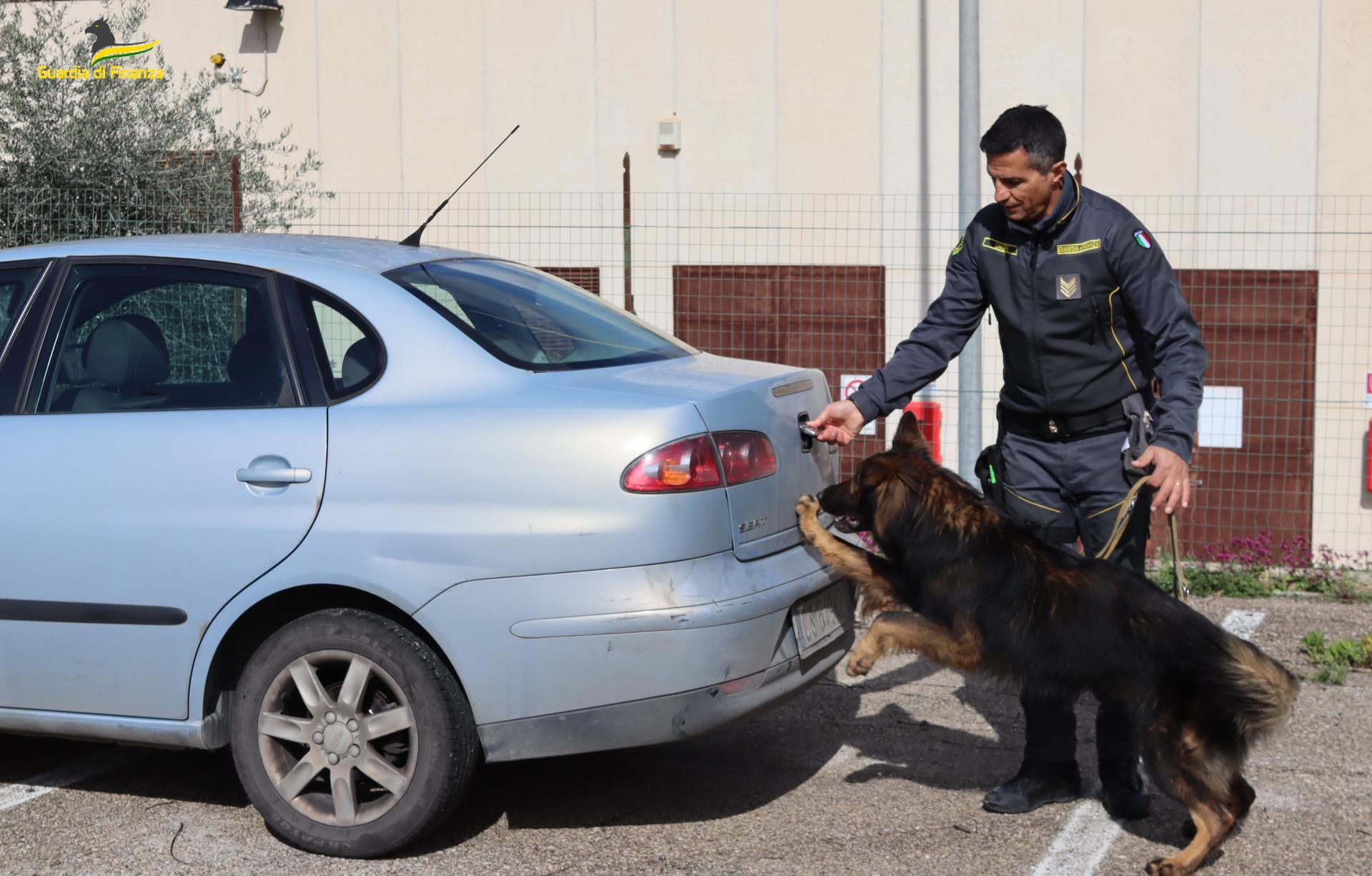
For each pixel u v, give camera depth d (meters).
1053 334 3.76
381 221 9.89
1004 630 3.50
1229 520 8.51
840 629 3.89
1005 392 3.99
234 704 3.59
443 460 3.36
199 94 9.40
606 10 9.30
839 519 3.98
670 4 9.18
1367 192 8.12
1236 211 8.34
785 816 3.80
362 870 3.42
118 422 3.65
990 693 5.03
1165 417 3.59
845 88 8.92
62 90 9.06
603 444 3.29
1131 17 8.38
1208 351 8.47
